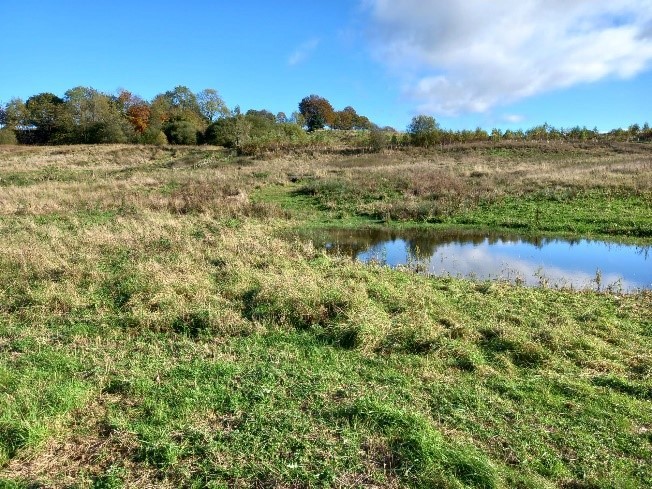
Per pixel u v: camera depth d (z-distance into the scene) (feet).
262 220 57.82
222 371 19.20
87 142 199.72
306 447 14.75
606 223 53.26
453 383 19.26
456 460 14.06
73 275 30.83
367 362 21.02
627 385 19.27
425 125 154.51
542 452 15.19
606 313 27.37
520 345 22.24
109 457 14.55
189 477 13.60
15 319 25.41
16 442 14.76
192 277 29.94
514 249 47.19
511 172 84.38
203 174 94.38
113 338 23.04
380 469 13.98
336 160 118.32
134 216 54.80
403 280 32.96
